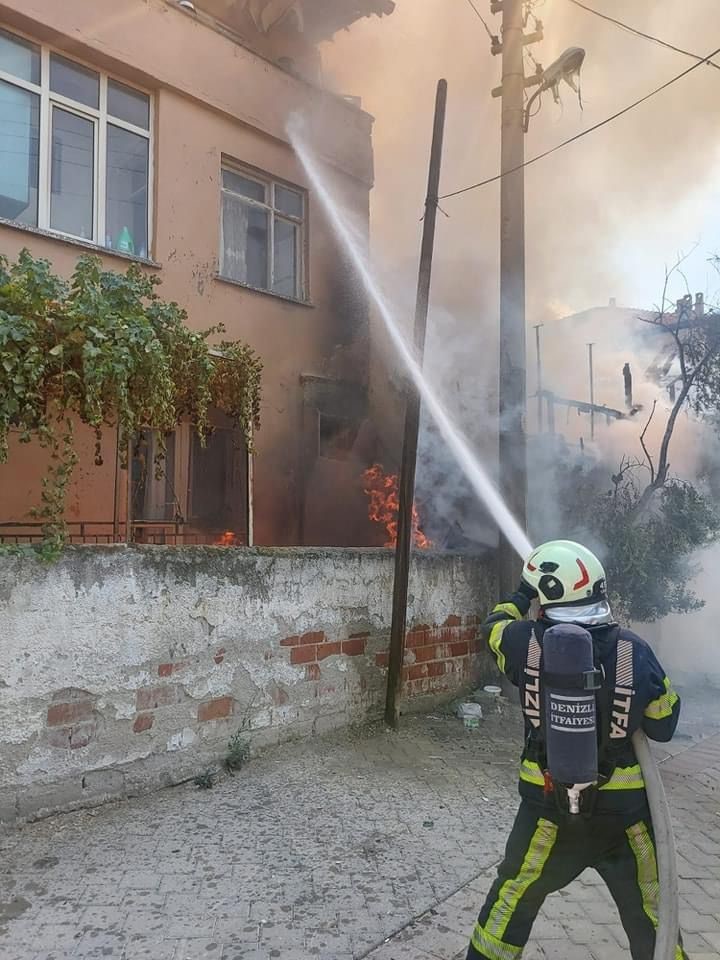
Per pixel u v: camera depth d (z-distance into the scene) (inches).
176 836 155.9
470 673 267.9
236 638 194.2
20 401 162.7
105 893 133.4
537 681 100.7
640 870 99.1
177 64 317.4
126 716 171.8
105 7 294.2
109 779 169.0
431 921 128.4
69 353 171.0
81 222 292.5
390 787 187.5
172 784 180.2
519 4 297.9
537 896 101.2
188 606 183.8
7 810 153.4
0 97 272.5
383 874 143.5
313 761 201.2
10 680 153.6
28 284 168.6
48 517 162.6
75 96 293.4
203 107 329.1
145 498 301.6
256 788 182.2
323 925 126.0
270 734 202.4
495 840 159.6
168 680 179.5
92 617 165.9
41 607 158.1
